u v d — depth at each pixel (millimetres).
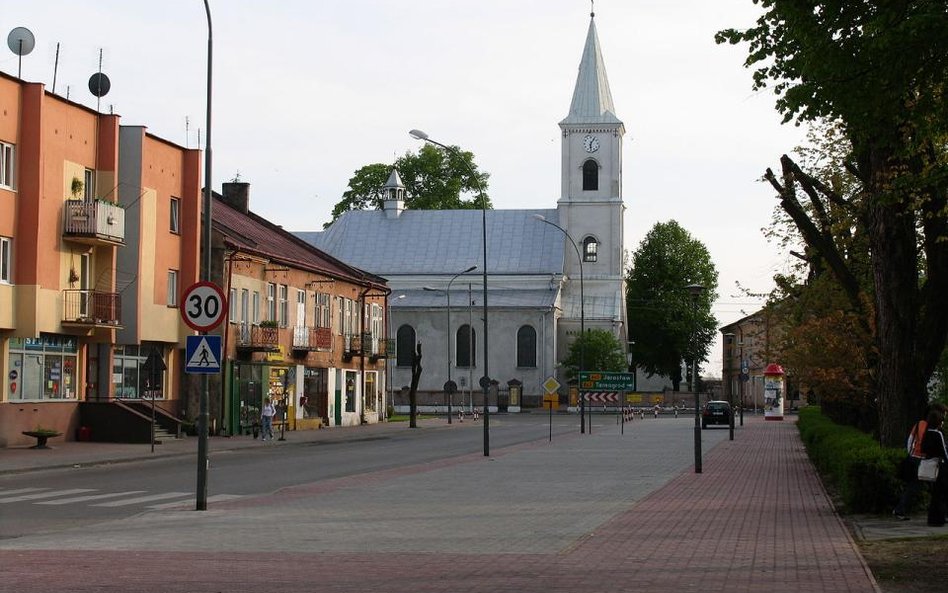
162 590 11539
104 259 44250
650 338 121625
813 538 16516
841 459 21594
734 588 11875
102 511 20562
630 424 77562
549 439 52906
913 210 20438
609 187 111562
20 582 12000
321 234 120562
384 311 78750
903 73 14961
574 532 17281
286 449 44344
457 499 23031
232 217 62188
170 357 49906
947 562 13945
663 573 12969
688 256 122000
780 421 86000
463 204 119375
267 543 15742
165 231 48781
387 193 117812
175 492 24516
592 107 111500
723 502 22594
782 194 26078
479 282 112562
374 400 75688
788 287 36875
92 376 44688
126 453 37531
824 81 15398
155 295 47875
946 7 14281
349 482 27578
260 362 55125
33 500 22625
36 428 40688
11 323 39031
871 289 31359
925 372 22172
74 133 42688
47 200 40719
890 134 16422
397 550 15062
